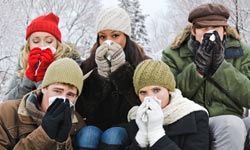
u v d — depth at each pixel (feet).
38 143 7.64
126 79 9.84
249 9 40.42
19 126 8.49
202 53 9.43
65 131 7.72
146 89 8.85
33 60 10.17
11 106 8.70
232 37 10.78
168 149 7.86
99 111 10.29
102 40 10.82
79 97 10.12
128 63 9.81
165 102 8.88
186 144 8.47
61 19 56.54
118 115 10.37
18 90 10.53
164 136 8.02
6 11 44.04
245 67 10.50
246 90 9.62
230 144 8.34
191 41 10.72
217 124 8.66
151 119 8.02
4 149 8.23
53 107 7.82
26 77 10.25
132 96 10.07
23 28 46.55
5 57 45.09
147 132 8.14
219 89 10.00
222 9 10.41
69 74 8.39
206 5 10.45
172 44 11.32
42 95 8.80
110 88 9.96
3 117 8.50
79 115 9.61
